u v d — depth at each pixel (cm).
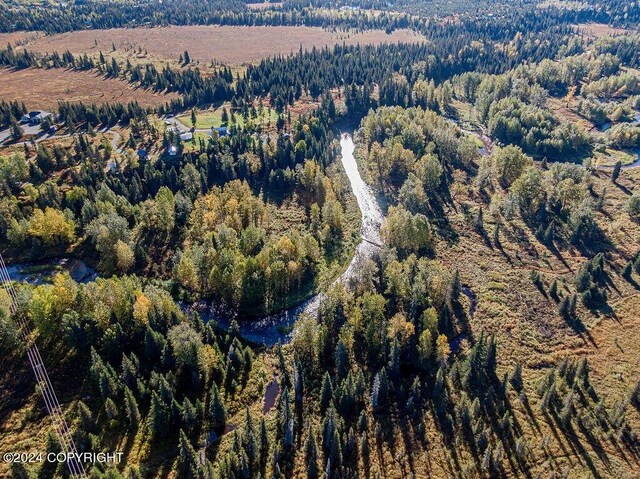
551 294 11869
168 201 14075
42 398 8594
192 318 10106
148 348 9238
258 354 10150
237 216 13650
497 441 8225
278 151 17388
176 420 8306
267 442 8100
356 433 8375
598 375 9638
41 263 12694
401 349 9862
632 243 13750
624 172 17862
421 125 19675
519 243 13938
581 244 13788
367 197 16625
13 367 9106
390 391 9169
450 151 18588
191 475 7475
